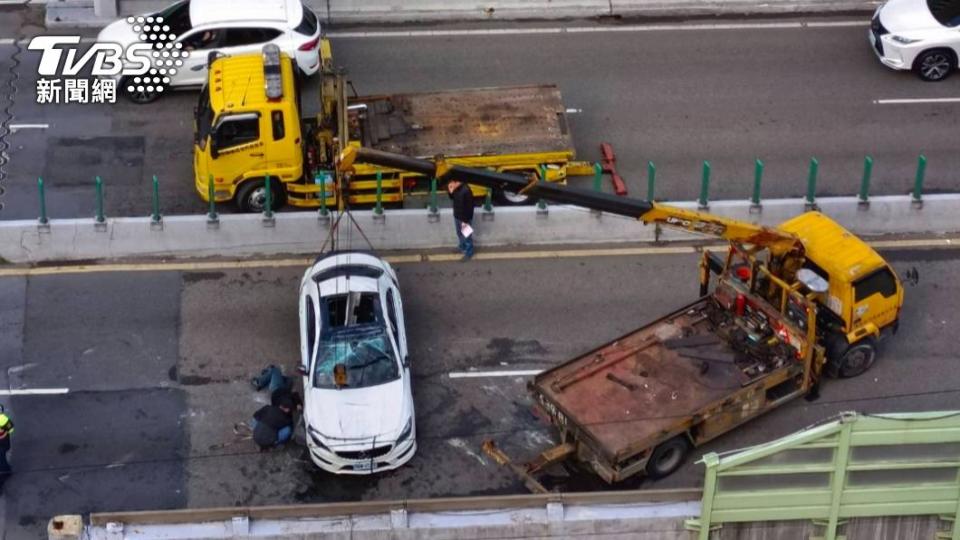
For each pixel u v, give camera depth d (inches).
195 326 1019.3
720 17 1371.8
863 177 1098.1
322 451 894.4
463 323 1024.9
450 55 1306.6
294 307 1038.4
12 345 999.6
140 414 951.6
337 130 1111.0
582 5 1363.2
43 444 930.1
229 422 948.0
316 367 930.1
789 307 927.7
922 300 1047.0
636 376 920.9
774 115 1238.3
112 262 1074.1
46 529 876.6
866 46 1332.4
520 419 952.9
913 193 1111.0
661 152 1190.9
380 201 1081.4
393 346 940.0
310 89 1209.4
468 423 948.6
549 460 892.0
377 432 893.8
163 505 892.6
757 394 908.6
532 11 1362.0
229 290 1050.7
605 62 1302.9
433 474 912.9
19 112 1221.7
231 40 1218.0
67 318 1022.4
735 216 1099.9
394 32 1336.1
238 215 1078.4
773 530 843.4
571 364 931.3
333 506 820.6
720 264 975.0
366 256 1011.9
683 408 896.3
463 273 1069.1
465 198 1048.2
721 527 837.8
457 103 1157.7
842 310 938.7
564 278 1066.7
